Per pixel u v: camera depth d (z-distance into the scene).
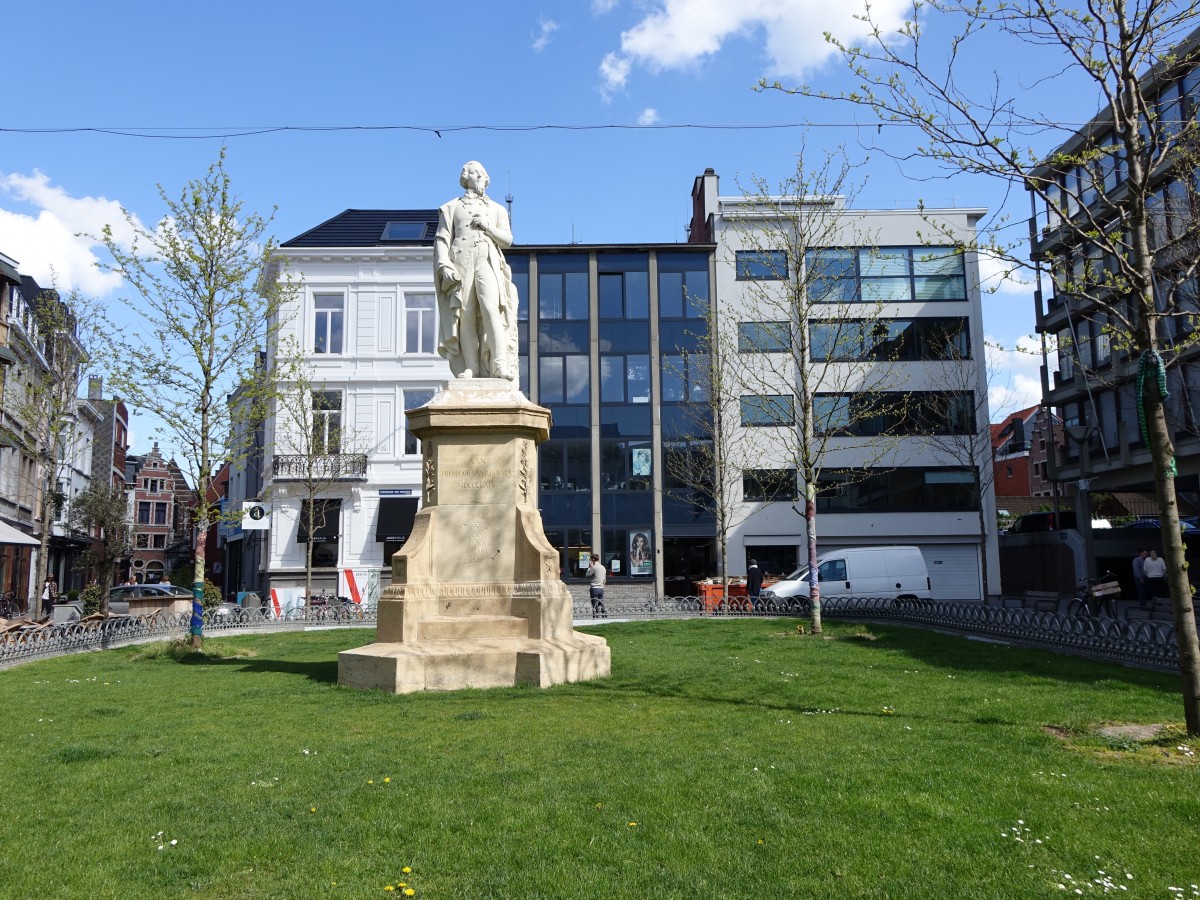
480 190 12.43
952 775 6.18
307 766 6.48
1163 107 9.10
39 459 28.89
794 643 15.43
